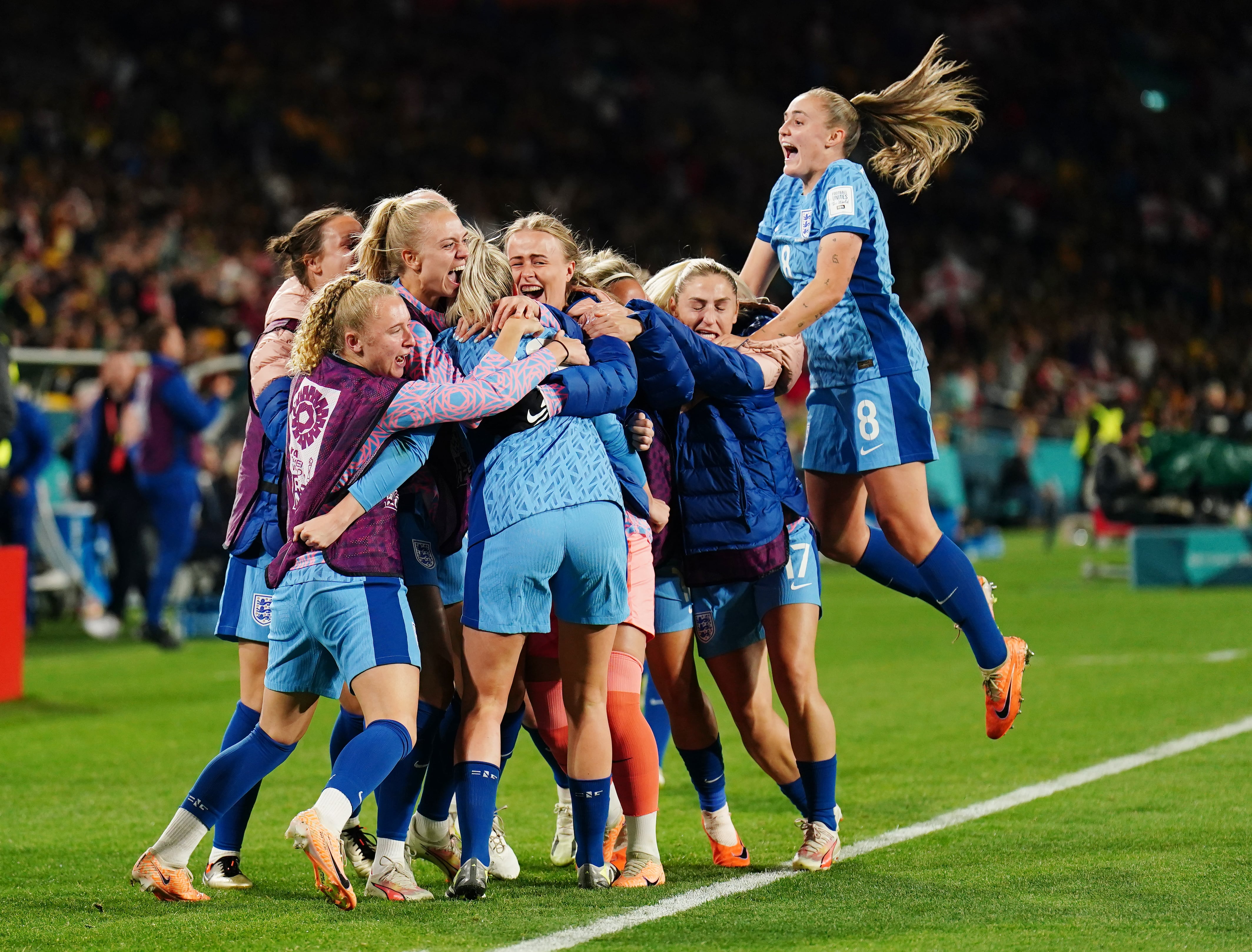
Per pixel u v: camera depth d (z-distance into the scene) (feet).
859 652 118.42
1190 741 76.13
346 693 52.49
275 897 49.78
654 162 384.06
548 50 426.10
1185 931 43.04
